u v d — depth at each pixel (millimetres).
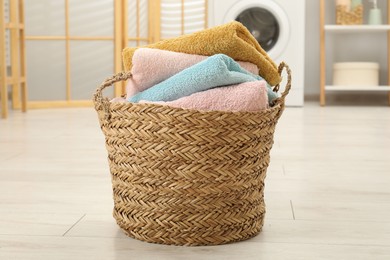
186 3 4598
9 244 1254
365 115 3871
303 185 1849
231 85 1271
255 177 1291
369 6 4832
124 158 1260
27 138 2830
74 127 3234
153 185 1230
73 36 4320
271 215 1497
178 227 1231
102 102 1262
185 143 1190
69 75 4344
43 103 4266
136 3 4457
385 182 1896
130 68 1403
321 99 4484
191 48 1347
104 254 1191
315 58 4879
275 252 1211
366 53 4879
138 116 1205
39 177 1945
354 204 1611
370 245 1259
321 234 1336
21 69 3998
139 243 1259
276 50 4453
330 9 4859
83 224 1400
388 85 4660
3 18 3680
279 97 1335
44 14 4250
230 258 1171
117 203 1325
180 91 1271
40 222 1418
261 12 4512
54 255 1186
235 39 1317
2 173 2010
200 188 1215
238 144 1217
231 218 1252
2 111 3672
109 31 4383
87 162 2217
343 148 2572
